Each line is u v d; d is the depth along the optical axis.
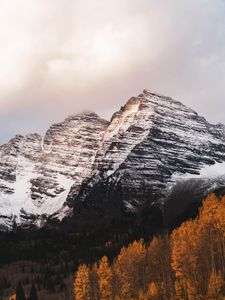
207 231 169.25
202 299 152.12
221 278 152.12
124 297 179.12
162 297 170.38
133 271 186.12
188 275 160.50
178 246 163.00
